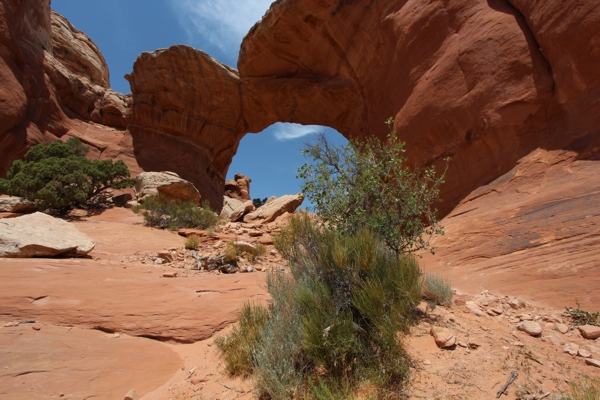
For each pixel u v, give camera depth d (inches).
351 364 102.2
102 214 636.7
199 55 1132.5
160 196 740.7
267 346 109.7
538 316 146.6
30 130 898.1
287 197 729.0
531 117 333.1
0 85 827.4
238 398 104.5
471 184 370.6
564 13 315.0
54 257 281.0
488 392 90.7
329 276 132.9
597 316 139.1
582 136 287.7
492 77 367.6
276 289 147.8
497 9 401.7
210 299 191.5
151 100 1192.2
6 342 138.7
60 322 167.5
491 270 206.7
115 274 233.8
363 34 711.7
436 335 116.6
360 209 179.2
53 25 1333.7
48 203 593.3
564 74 313.6
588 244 188.4
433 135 423.2
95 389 117.3
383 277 125.0
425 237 301.1
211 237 433.7
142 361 138.6
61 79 1119.6
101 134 1178.0
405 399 88.8
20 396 108.3
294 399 93.9
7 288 192.5
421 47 494.9
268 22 878.4
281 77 1026.1
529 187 291.9
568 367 104.0
